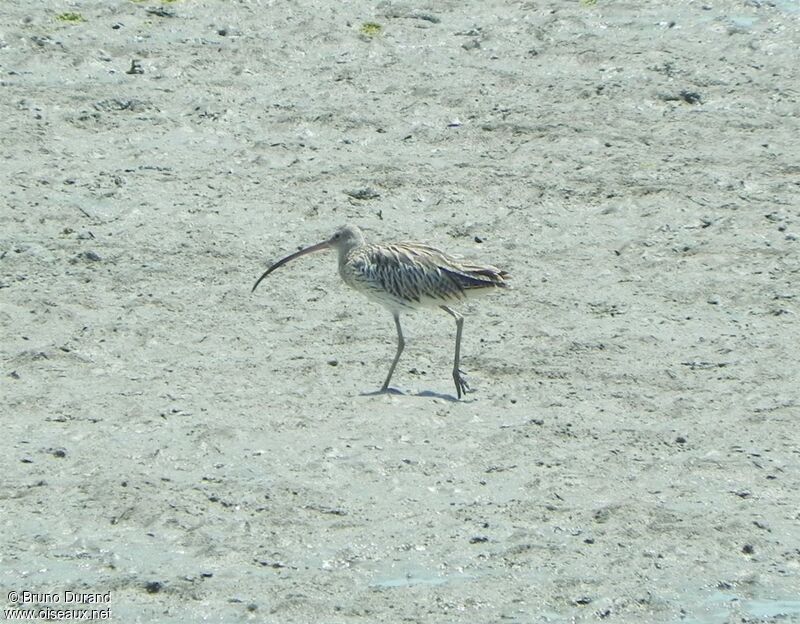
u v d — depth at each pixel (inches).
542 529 501.7
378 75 893.2
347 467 535.8
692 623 457.7
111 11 946.1
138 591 460.8
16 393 585.6
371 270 617.0
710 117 860.0
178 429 559.5
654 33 955.3
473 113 855.1
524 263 717.3
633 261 723.4
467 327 663.1
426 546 489.1
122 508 502.3
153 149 804.0
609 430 572.1
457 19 970.1
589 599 465.1
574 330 660.1
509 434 563.5
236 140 818.2
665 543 497.0
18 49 890.1
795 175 804.0
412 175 789.2
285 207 756.6
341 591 463.5
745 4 999.6
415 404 587.8
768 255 729.6
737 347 648.4
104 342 634.2
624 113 861.8
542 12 981.2
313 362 625.6
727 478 540.7
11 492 510.9
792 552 495.2
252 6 966.4
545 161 808.9
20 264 693.3
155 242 719.1
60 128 815.7
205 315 661.9
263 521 499.5
